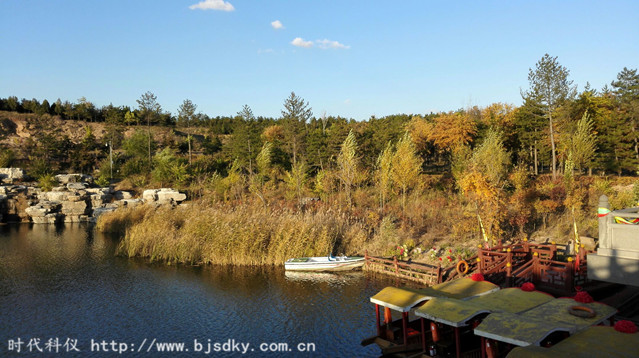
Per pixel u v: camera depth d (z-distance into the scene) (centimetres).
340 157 5191
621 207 3200
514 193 3828
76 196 6131
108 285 2727
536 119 5856
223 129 11988
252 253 3309
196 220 3628
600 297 1875
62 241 4409
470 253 2911
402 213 4234
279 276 2942
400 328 1822
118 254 3694
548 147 5847
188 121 11181
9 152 7719
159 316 2169
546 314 1285
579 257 2025
